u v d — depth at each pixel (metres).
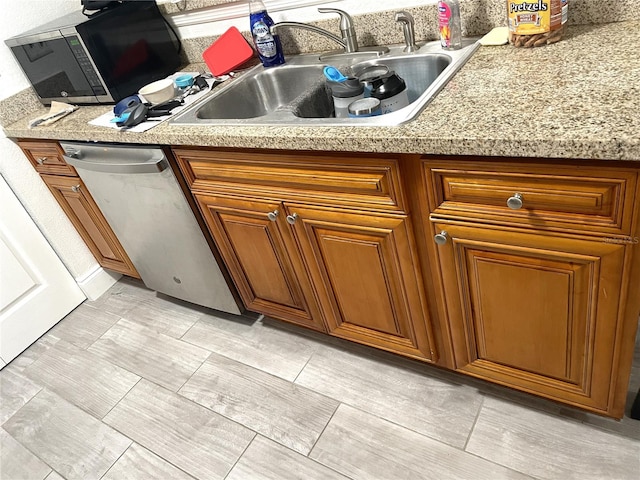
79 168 1.80
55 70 1.87
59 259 2.28
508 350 1.25
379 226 1.21
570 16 1.26
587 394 1.20
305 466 1.42
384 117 1.09
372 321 1.50
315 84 1.50
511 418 1.39
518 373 1.29
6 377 2.07
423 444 1.40
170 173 1.54
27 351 2.20
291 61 1.72
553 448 1.30
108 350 2.07
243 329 1.98
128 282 2.49
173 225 1.73
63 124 1.79
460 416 1.44
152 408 1.74
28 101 2.05
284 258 1.53
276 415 1.60
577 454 1.27
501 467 1.29
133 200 1.74
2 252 2.06
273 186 1.36
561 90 0.99
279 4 1.71
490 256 1.09
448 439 1.39
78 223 2.21
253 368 1.79
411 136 0.99
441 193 1.07
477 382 1.52
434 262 1.20
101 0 1.76
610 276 0.95
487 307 1.19
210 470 1.49
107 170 1.67
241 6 1.77
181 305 2.23
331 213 1.27
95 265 2.42
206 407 1.69
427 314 1.33
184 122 1.43
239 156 1.34
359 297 1.45
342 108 1.41
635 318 1.00
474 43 1.37
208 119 1.46
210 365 1.85
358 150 1.08
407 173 1.09
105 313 2.30
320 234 1.36
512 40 1.25
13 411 1.88
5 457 1.71
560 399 1.27
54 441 1.72
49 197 2.17
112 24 1.76
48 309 2.27
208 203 1.55
